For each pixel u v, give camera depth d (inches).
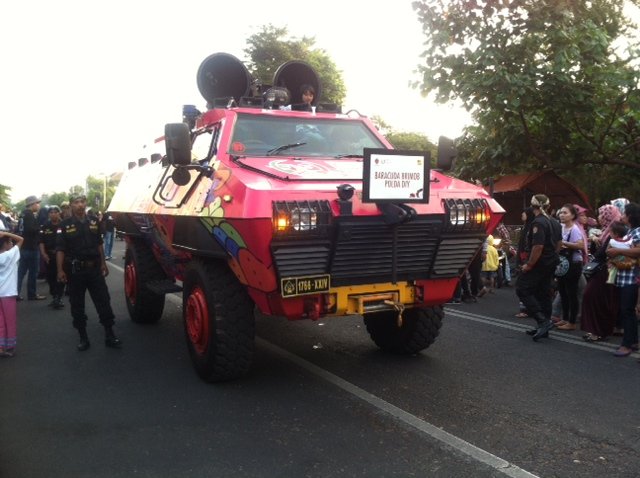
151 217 267.9
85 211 264.8
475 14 433.4
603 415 183.2
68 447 160.2
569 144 494.6
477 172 529.3
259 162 214.2
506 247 478.0
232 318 204.5
